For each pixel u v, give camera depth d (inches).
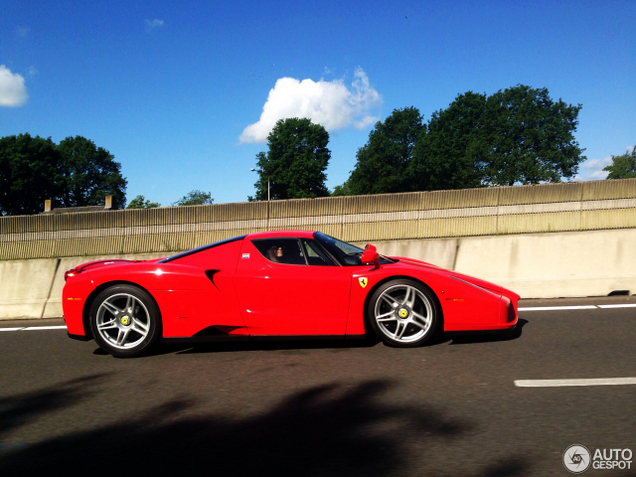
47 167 3097.9
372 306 201.2
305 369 181.3
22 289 335.9
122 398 160.7
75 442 128.3
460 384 157.9
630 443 114.1
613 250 309.6
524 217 541.0
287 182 3115.2
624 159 3277.6
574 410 134.1
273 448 119.3
